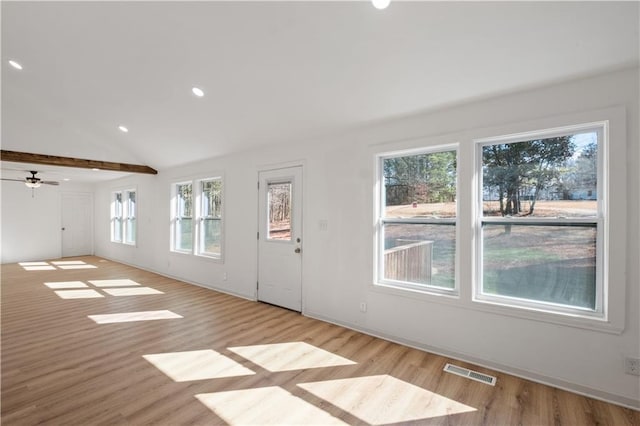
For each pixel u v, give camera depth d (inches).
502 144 105.7
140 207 280.1
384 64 99.3
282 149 167.3
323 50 98.7
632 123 82.4
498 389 91.7
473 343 107.3
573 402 85.3
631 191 82.6
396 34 87.7
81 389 90.7
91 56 129.3
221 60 113.7
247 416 79.7
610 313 84.5
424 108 114.7
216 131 170.9
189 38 106.0
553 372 93.2
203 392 90.0
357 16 84.6
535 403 85.0
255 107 139.4
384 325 128.6
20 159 198.1
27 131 199.5
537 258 99.7
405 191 127.6
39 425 75.0
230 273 198.1
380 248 132.8
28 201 319.6
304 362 108.0
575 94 89.6
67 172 271.1
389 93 111.4
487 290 108.4
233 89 130.0
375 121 128.6
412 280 125.1
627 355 83.2
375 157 131.6
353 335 132.0
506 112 100.9
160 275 253.0
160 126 182.2
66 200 345.4
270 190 174.7
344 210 141.3
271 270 174.4
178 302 179.5
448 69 96.0
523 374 97.9
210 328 139.1
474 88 100.4
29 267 284.8
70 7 103.9
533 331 96.4
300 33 94.0
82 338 127.3
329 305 147.4
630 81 82.7
